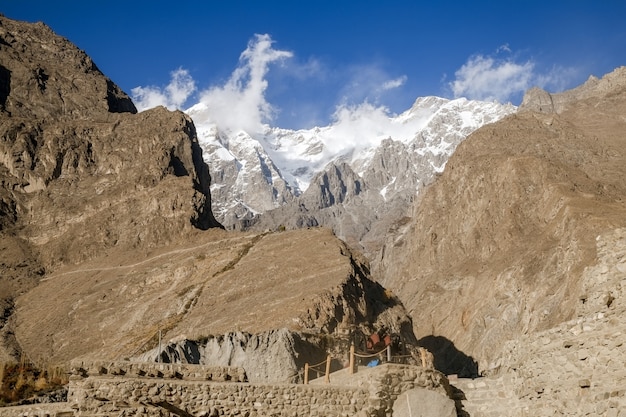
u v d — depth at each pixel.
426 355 30.44
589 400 22.39
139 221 128.50
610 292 23.50
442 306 160.75
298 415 27.52
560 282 129.38
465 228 187.25
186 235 121.81
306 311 69.06
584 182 174.00
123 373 28.14
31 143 147.38
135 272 112.50
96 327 99.25
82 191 140.25
